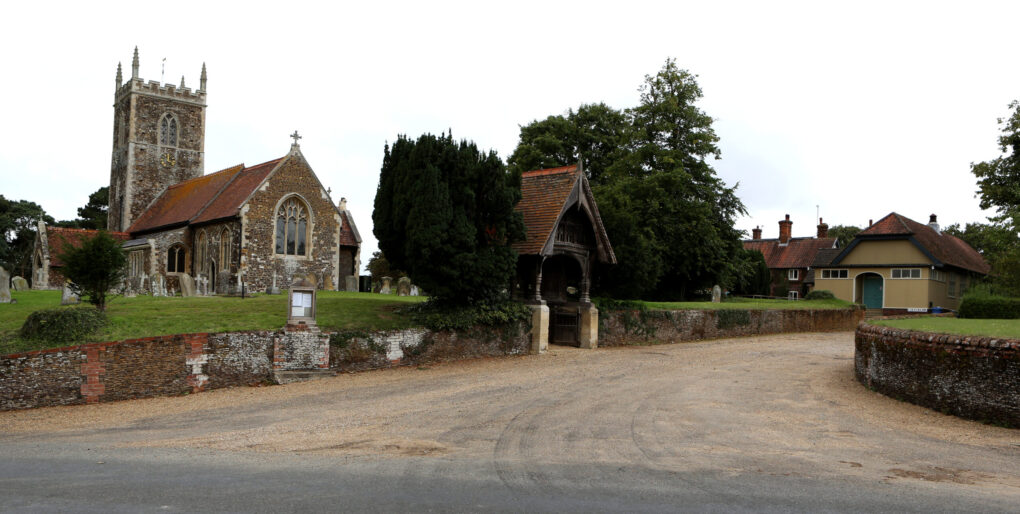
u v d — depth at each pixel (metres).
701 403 14.85
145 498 7.75
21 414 13.93
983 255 62.38
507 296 23.80
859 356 18.45
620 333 26.88
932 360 14.32
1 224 66.31
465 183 21.09
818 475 9.10
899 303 47.44
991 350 12.91
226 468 9.34
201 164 52.06
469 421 12.90
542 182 25.16
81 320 16.45
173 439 11.56
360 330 19.25
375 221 23.27
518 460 9.86
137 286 33.19
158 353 15.83
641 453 10.33
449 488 8.25
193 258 41.31
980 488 8.52
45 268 41.59
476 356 21.80
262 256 37.38
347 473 9.04
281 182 38.25
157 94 50.12
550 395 15.73
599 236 25.28
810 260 68.69
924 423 12.90
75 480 8.62
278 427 12.49
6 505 7.46
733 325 32.03
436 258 20.45
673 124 40.44
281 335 17.67
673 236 38.50
